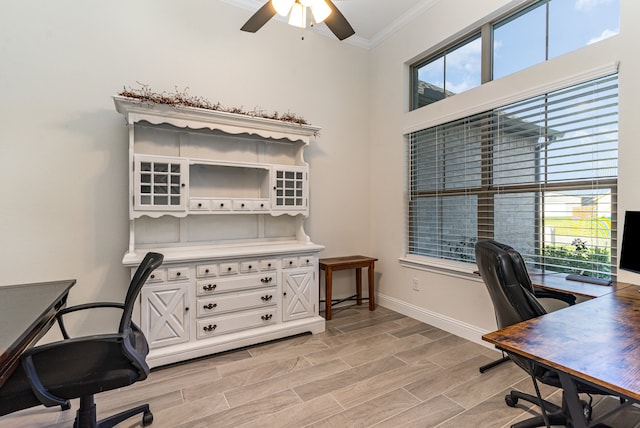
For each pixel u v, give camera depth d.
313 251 2.88
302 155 3.07
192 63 2.80
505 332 1.10
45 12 2.28
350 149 3.71
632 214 1.63
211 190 2.79
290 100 3.30
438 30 2.93
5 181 2.19
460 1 2.73
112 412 1.73
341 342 2.65
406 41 3.29
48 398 1.17
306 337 2.76
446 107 2.89
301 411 1.74
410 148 3.36
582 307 1.35
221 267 2.44
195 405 1.79
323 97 3.52
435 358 2.36
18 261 2.23
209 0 2.87
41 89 2.28
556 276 2.03
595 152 1.96
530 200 2.33
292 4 2.00
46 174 2.30
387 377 2.09
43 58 2.28
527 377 2.08
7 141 2.19
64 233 2.35
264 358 2.36
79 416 1.42
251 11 3.06
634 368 0.85
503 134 2.49
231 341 2.46
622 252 1.67
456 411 1.74
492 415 1.70
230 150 2.88
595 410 1.71
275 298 2.68
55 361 1.38
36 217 2.27
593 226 2.00
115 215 2.49
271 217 3.10
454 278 2.83
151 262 1.49
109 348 1.52
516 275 1.35
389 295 3.55
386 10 3.14
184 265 2.30
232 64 2.98
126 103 2.16
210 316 2.40
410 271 3.28
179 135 2.67
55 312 1.68
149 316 2.19
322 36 3.50
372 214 3.79
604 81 1.92
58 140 2.33
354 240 3.75
